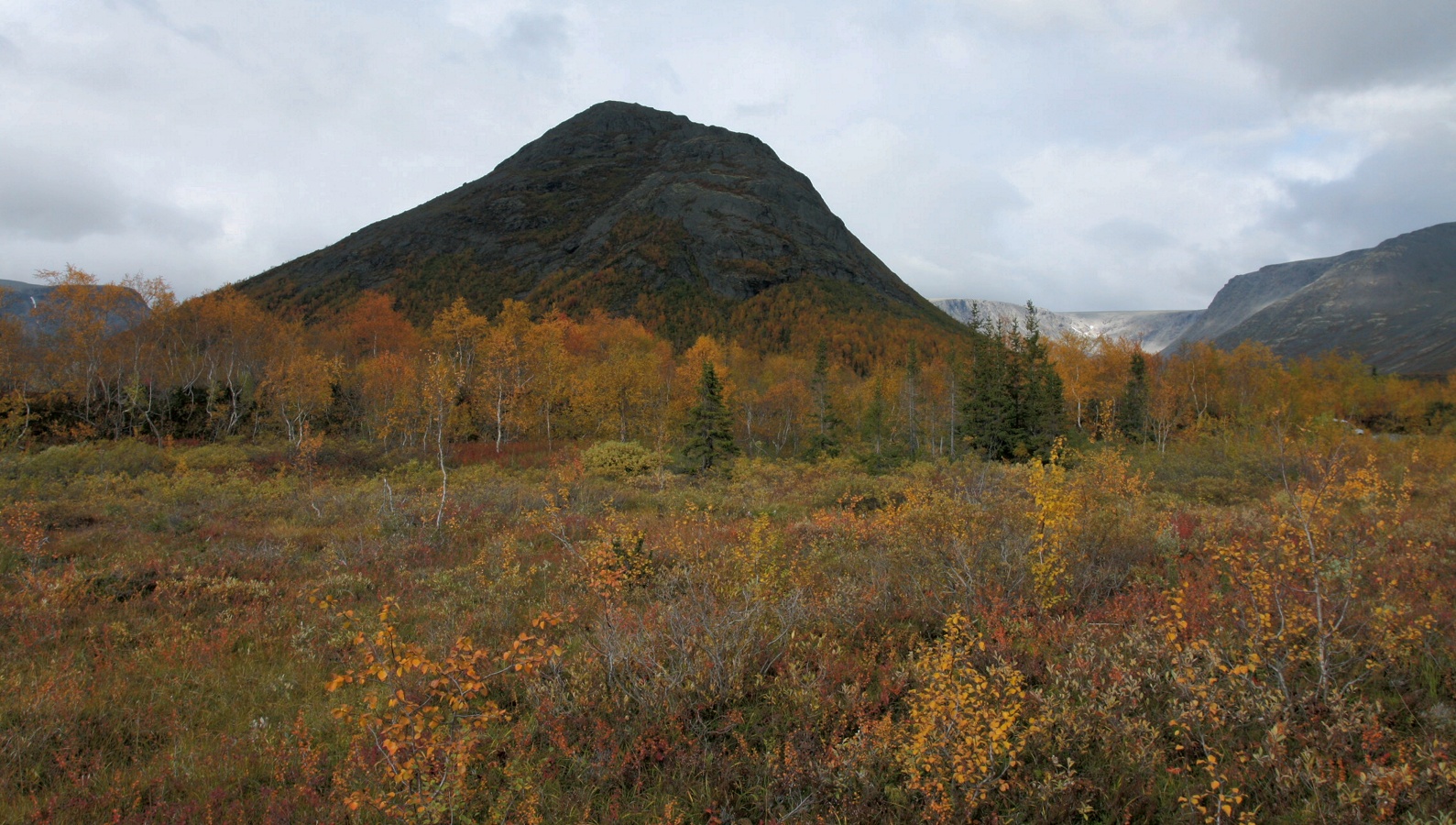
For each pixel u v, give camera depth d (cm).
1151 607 539
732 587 677
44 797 380
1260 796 334
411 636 639
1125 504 902
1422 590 547
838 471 2505
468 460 2991
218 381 4194
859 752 368
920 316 15038
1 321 3622
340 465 2555
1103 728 385
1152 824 333
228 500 1513
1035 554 615
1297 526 509
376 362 3850
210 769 409
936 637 555
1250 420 3450
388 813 329
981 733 345
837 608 602
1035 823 327
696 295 13438
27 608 656
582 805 362
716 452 2755
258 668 568
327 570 885
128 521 1217
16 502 1320
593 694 456
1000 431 3441
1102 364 5003
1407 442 2314
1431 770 306
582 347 6166
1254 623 445
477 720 359
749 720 438
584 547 974
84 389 3619
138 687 526
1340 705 365
